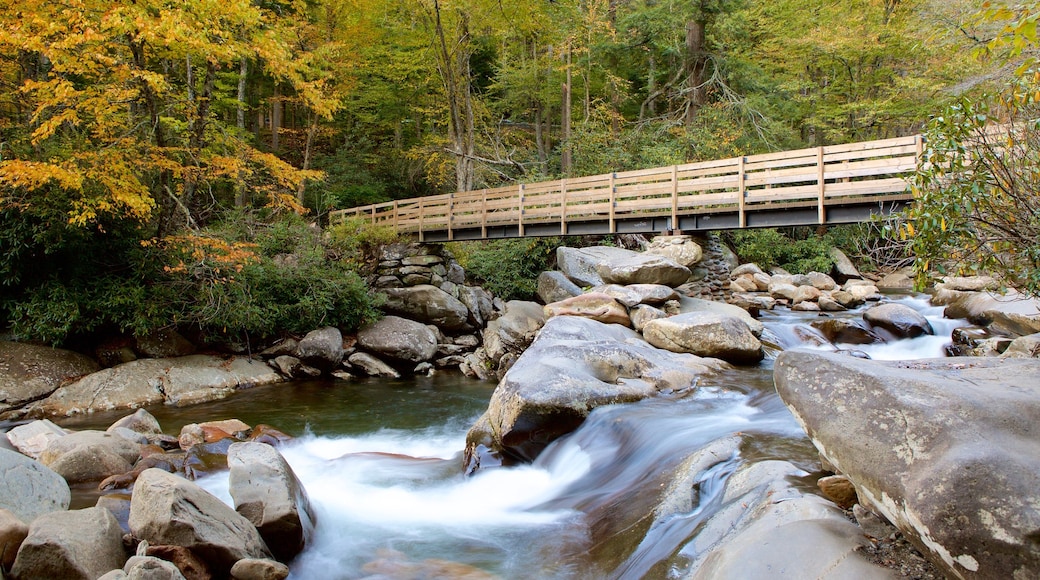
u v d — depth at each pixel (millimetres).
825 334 10516
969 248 4281
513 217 14430
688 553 3193
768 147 20203
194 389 10680
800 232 21594
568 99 23297
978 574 1944
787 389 3092
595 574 3709
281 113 26188
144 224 11516
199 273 11719
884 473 2367
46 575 3250
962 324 9789
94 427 8469
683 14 20547
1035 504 1910
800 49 21016
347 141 24625
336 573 4117
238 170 12484
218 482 5422
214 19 9891
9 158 10242
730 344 8203
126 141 10922
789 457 3967
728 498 3582
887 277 18875
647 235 18125
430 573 4059
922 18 16594
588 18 22125
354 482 6000
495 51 26328
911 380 2639
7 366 9633
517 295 17391
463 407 10281
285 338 12977
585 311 10602
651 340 8766
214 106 17984
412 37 21641
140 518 3717
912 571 2246
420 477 6152
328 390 11547
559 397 5852
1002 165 3768
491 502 5332
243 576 3576
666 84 24078
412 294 14727
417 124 25953
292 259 14156
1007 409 2311
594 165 21172
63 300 10250
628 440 5363
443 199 16062
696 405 6055
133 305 10969
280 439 7250
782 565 2441
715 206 11180
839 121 20844
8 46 9820
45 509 4125
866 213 9406
